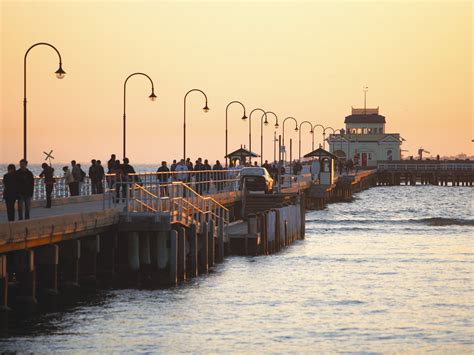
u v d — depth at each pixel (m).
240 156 176.12
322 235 133.62
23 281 66.06
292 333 64.25
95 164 107.56
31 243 65.06
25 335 60.97
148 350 58.62
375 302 76.25
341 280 87.62
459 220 164.25
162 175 102.88
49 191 91.19
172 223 81.25
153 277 81.06
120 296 74.75
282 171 192.38
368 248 115.56
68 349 58.16
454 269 96.25
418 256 107.38
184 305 72.38
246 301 75.25
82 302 71.94
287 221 116.81
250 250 102.81
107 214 76.50
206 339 61.91
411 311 72.69
